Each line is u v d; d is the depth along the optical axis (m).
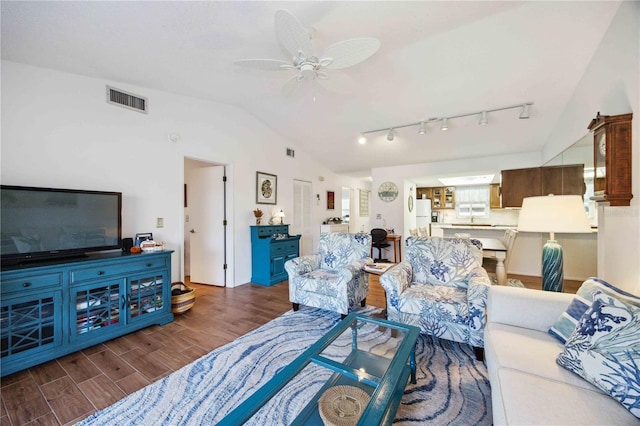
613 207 2.08
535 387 1.07
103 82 2.65
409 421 1.42
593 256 3.35
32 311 1.92
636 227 1.77
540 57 2.54
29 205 2.04
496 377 1.18
